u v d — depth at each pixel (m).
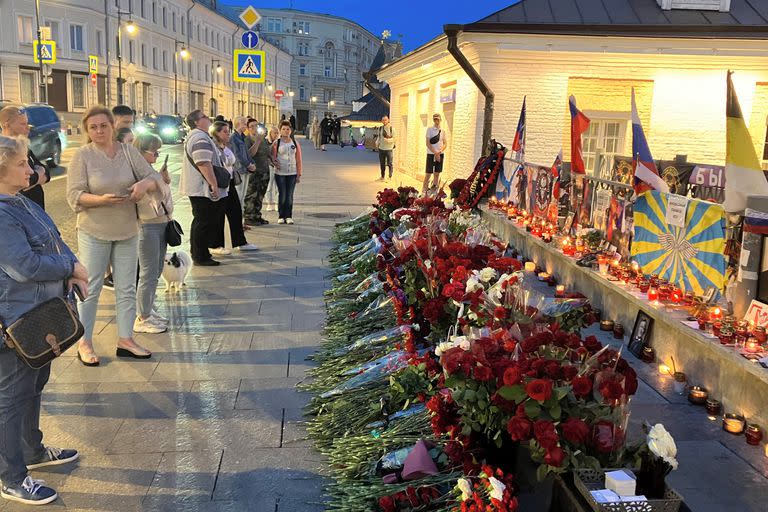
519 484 3.02
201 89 70.31
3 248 3.22
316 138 44.62
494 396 2.90
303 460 3.90
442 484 3.18
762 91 12.73
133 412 4.47
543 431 2.67
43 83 37.97
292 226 12.01
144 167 5.13
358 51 117.69
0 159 3.27
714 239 4.63
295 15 105.56
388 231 7.93
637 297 5.11
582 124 7.10
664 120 12.91
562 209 7.73
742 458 3.74
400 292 5.41
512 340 3.23
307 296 7.37
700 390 4.41
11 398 3.37
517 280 3.97
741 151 4.16
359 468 3.58
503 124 12.91
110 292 7.36
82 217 5.02
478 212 10.97
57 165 21.19
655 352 5.08
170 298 7.21
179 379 5.03
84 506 3.43
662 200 5.29
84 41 46.53
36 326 3.25
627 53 12.41
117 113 6.50
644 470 2.67
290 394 4.80
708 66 12.66
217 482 3.66
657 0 13.25
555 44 12.40
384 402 4.10
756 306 4.13
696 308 4.59
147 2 56.19
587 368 2.98
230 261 9.06
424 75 18.95
